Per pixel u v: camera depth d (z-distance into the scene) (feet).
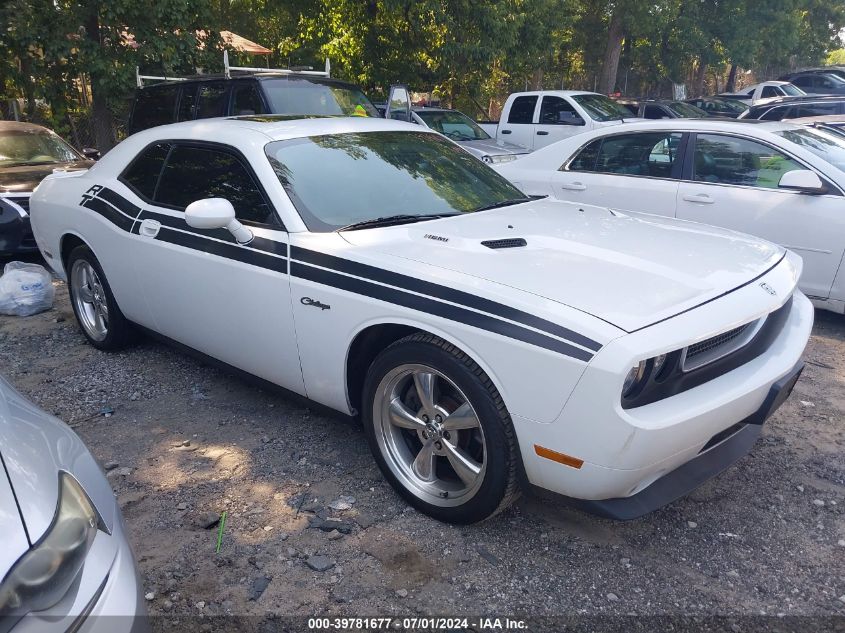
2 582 5.02
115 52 38.37
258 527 10.05
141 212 14.02
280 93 26.76
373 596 8.69
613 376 7.77
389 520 10.16
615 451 8.00
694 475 9.32
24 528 5.39
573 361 8.00
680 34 84.12
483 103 73.61
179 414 13.52
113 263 14.87
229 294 12.09
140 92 31.14
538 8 54.34
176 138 14.06
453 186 13.12
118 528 6.38
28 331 18.39
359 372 10.89
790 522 10.13
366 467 11.55
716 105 63.77
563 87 101.91
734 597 8.66
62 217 16.26
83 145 47.44
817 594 8.70
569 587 8.82
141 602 6.04
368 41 52.80
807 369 15.70
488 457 9.06
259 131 12.79
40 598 5.16
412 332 10.03
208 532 9.97
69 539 5.58
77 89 42.39
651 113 52.85
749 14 85.05
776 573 9.08
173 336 14.23
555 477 8.61
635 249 10.48
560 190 22.47
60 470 6.24
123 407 13.85
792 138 19.11
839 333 18.04
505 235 10.94
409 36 51.90
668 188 20.24
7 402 6.95
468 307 8.98
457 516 9.73
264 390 14.43
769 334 9.93
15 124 29.81
